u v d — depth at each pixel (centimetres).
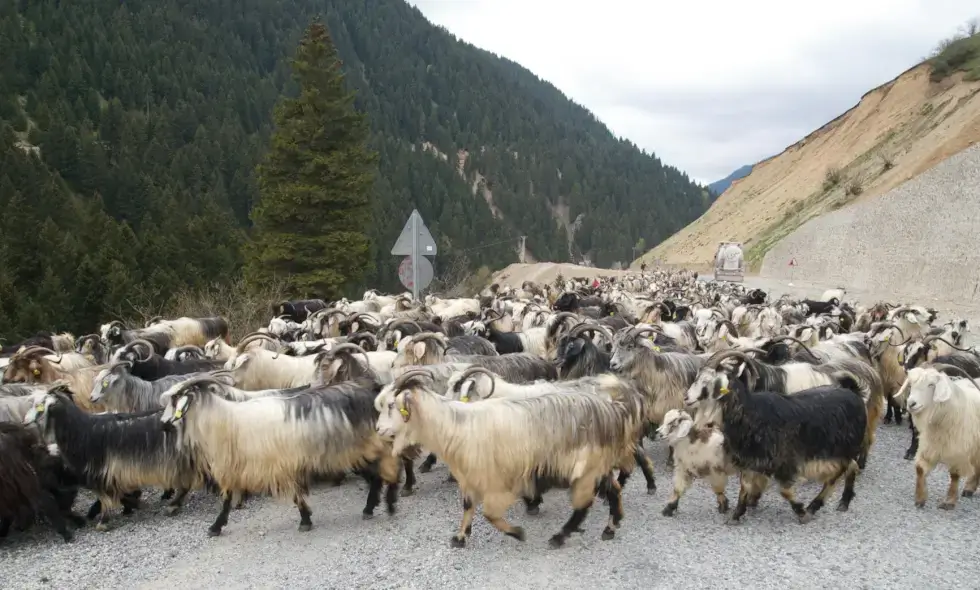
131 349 1081
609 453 691
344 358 940
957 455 732
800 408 714
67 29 11269
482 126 18662
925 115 6066
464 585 615
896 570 620
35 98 9525
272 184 3494
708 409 735
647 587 602
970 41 6531
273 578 643
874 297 3841
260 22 18300
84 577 661
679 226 16550
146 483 790
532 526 740
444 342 1044
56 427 766
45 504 747
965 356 1038
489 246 10144
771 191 7988
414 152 13325
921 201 4350
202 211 7225
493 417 656
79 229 5266
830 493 746
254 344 1216
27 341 1410
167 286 3034
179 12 15600
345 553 689
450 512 792
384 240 7250
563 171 16650
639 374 938
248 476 729
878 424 1150
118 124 9538
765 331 1541
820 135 8200
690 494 836
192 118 10519
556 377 1045
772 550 668
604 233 13825
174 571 666
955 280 3481
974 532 698
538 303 2095
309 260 3303
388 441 766
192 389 710
